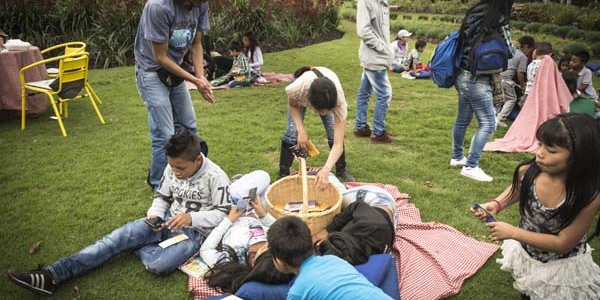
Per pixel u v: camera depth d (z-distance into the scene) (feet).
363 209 10.31
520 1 72.64
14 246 11.52
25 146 17.71
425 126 20.81
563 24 53.88
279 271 8.41
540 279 8.38
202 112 22.44
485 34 13.82
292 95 12.73
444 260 11.14
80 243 11.73
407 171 16.11
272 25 40.29
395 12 70.85
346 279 6.69
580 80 20.66
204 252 10.54
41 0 32.83
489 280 10.68
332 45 41.68
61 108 21.07
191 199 11.16
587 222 7.72
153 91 12.91
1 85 20.12
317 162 16.79
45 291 9.73
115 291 10.07
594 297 8.34
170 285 10.30
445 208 13.71
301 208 11.60
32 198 13.75
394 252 11.60
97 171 15.64
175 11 12.19
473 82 14.35
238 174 14.62
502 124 20.85
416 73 30.91
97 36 33.35
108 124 20.33
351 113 22.48
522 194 8.44
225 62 29.12
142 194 14.16
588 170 7.41
